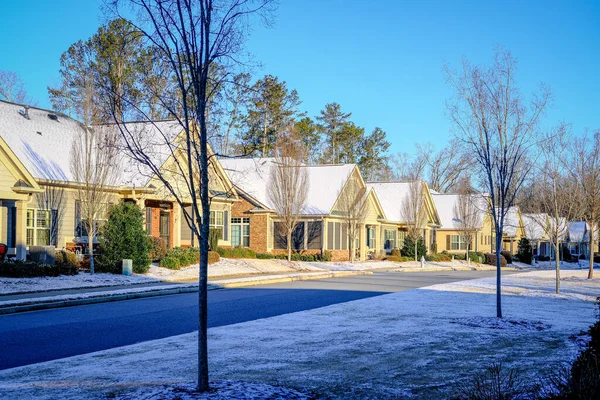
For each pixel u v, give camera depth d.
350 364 9.33
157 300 19.17
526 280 32.12
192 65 8.05
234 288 24.22
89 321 14.32
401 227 56.72
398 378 8.40
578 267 58.59
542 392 7.13
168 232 34.78
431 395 7.47
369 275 35.09
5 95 52.28
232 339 11.56
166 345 10.92
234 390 7.19
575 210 31.05
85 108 24.52
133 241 25.61
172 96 9.82
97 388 7.58
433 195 69.12
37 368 8.96
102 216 26.70
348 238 45.69
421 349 10.70
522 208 64.50
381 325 13.55
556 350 10.78
